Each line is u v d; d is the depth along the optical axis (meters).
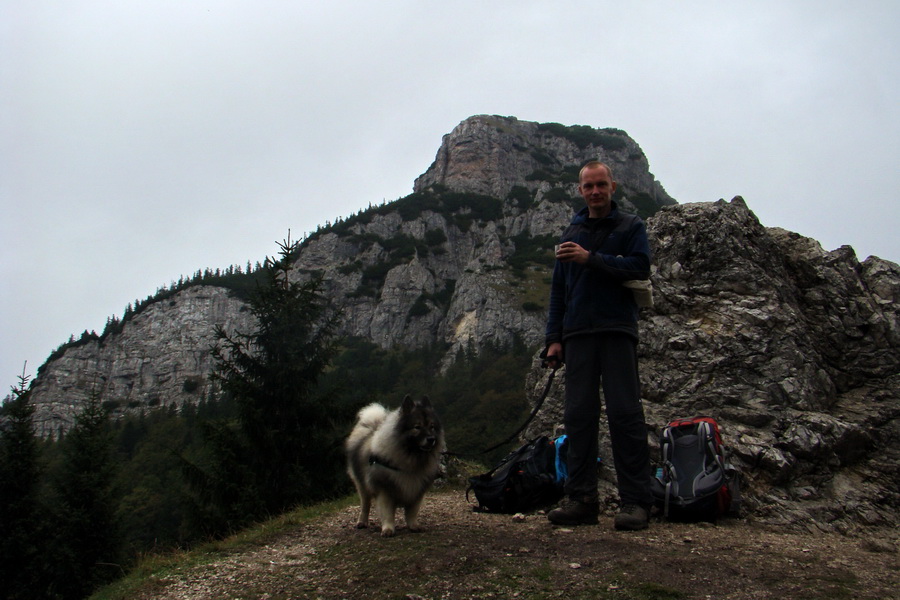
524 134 191.75
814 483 6.79
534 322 118.75
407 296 135.75
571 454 5.64
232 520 14.46
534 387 10.50
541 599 3.61
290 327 18.45
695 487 5.74
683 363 8.27
